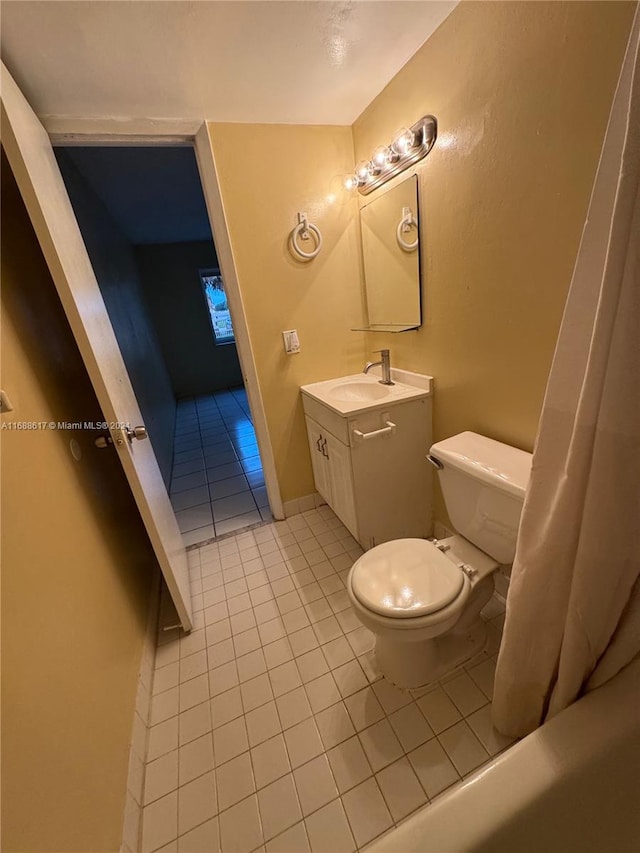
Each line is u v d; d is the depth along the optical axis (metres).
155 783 1.01
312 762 1.02
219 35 1.03
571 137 0.87
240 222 1.62
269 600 1.59
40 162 1.04
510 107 0.98
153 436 2.66
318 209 1.73
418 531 1.80
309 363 1.95
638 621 0.68
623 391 0.55
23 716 0.61
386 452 1.59
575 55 0.81
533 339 1.10
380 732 1.07
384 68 1.30
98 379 1.08
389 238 1.62
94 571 1.05
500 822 0.64
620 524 0.61
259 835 0.90
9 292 0.94
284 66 1.21
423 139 1.27
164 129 1.43
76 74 1.12
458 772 0.96
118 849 0.81
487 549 1.21
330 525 2.08
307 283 1.83
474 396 1.38
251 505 2.39
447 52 1.12
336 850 0.86
